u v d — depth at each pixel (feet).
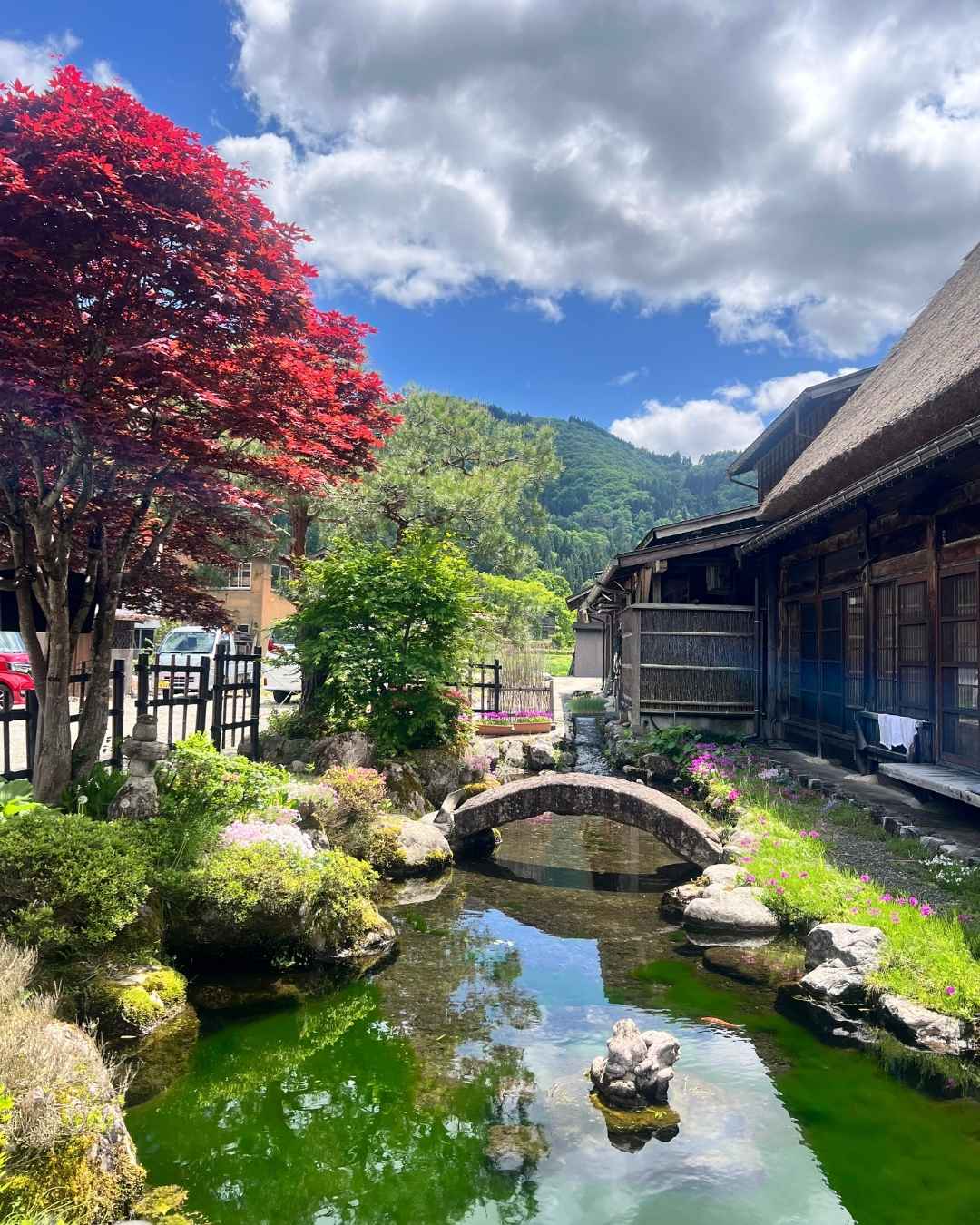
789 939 16.96
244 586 81.30
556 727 46.70
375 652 29.53
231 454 19.72
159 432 18.79
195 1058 12.35
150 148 16.37
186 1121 10.72
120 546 21.84
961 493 23.77
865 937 14.53
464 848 24.88
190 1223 8.72
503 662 51.26
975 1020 12.03
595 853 25.04
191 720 45.55
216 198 17.40
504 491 70.90
